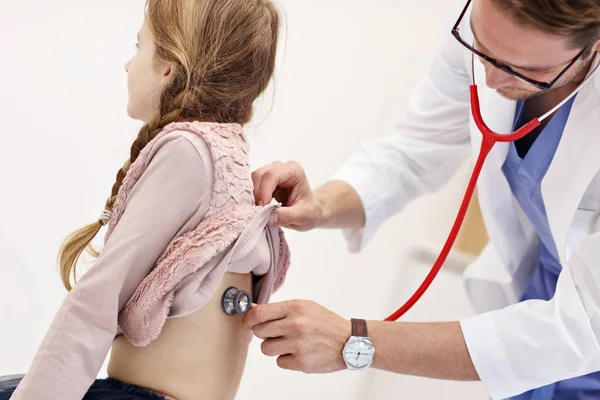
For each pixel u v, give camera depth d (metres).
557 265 1.55
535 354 1.28
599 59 1.23
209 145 1.18
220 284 1.25
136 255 1.15
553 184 1.40
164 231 1.16
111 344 1.20
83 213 2.50
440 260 1.38
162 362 1.22
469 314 2.76
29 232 2.43
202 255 1.15
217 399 1.27
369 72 3.13
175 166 1.17
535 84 1.17
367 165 1.74
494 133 1.34
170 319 1.22
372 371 2.54
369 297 2.73
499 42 1.13
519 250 1.60
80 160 2.63
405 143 1.76
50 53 2.87
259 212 1.22
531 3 1.06
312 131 2.93
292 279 2.70
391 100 3.06
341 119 2.98
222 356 1.27
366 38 3.23
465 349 1.30
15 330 2.23
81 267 2.23
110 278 1.14
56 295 2.32
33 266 2.37
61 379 1.11
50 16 2.97
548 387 1.48
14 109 2.70
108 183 2.59
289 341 1.26
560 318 1.28
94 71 2.85
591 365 1.28
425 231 2.94
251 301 1.32
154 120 1.25
